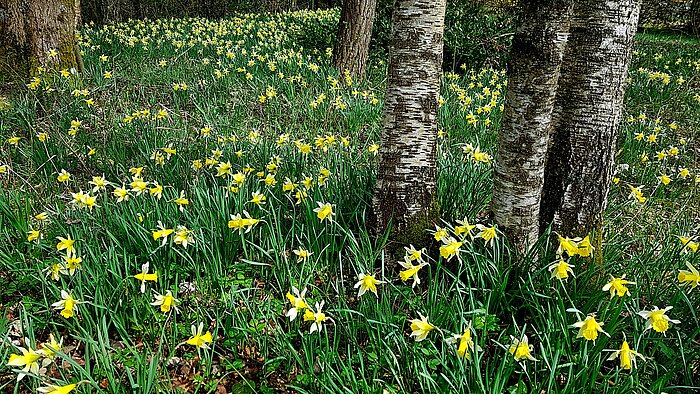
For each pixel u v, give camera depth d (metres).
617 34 2.80
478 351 2.36
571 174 3.01
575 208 3.04
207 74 7.87
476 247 3.11
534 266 2.94
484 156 4.11
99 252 2.94
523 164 2.89
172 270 3.16
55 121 5.34
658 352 2.56
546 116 2.81
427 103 3.15
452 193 3.79
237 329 2.71
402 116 3.15
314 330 2.44
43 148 4.58
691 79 9.39
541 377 2.52
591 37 2.83
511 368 2.22
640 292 2.97
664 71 10.73
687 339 2.56
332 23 11.86
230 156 4.62
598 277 2.95
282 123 6.46
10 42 6.24
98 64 7.66
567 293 2.74
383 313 2.69
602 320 2.45
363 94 7.20
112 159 4.70
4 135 5.22
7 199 3.56
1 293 3.00
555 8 2.61
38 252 3.23
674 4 18.17
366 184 3.87
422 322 2.26
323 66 9.10
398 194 3.25
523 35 2.73
